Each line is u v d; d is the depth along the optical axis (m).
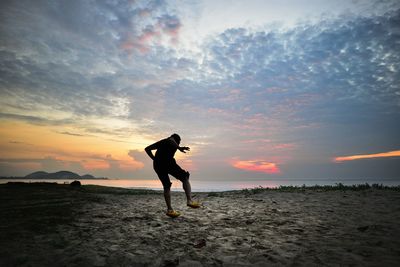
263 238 3.42
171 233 3.76
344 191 8.84
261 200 7.49
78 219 4.72
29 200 6.96
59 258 2.69
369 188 9.27
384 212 4.86
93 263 2.57
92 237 3.51
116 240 3.38
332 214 4.91
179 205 7.00
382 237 3.24
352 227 3.84
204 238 3.48
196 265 2.55
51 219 4.57
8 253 2.80
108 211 5.79
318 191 9.26
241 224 4.30
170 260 2.64
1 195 7.85
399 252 2.70
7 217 4.62
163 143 5.16
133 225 4.30
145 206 6.77
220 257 2.75
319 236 3.43
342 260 2.54
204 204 7.13
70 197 8.02
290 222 4.33
